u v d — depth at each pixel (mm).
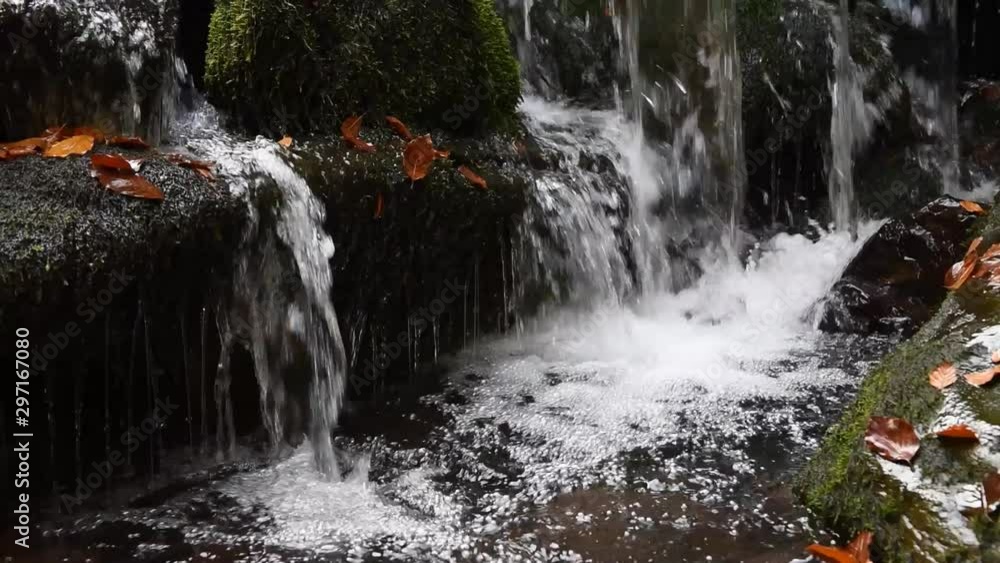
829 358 4090
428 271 3828
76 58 3105
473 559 2611
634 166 4742
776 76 5477
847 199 5719
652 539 2686
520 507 2910
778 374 3918
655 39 4836
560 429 3445
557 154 4438
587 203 4395
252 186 3121
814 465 2865
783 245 5316
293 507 2928
